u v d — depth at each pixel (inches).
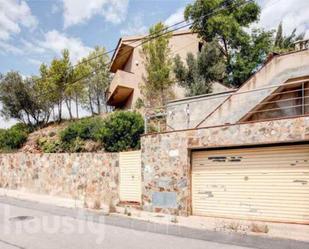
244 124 344.8
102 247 247.8
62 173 584.1
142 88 802.2
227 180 362.9
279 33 981.8
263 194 335.6
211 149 379.2
